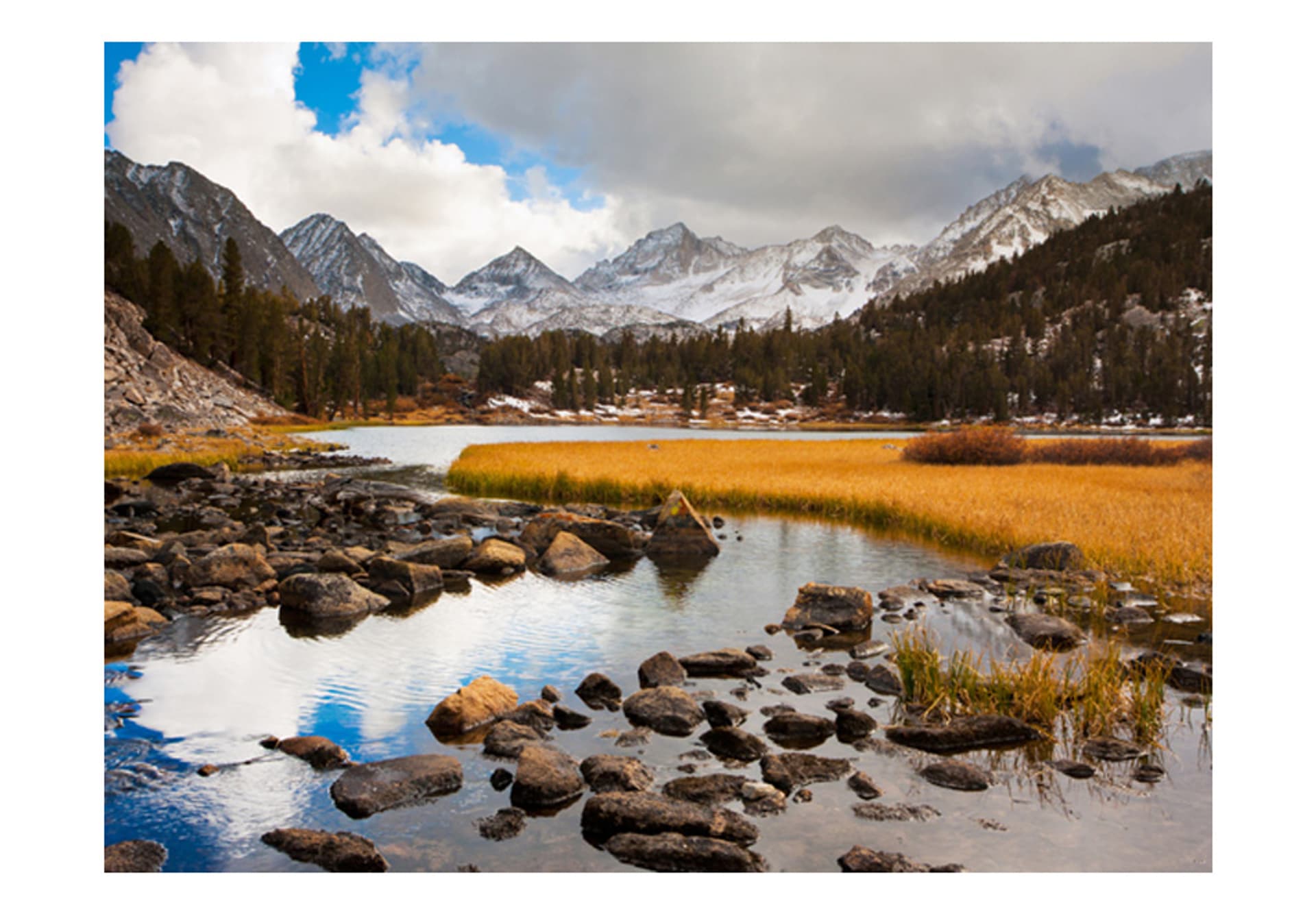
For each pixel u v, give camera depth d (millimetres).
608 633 12352
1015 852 6191
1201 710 9055
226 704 9227
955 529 21031
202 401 82625
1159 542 17906
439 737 8359
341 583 13625
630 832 6262
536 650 11453
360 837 6141
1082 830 6531
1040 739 8297
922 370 190250
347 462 48969
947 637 12055
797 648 11602
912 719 8867
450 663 10789
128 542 17062
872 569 17469
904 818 6652
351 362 138125
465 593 15070
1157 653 11133
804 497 27453
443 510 24703
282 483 35719
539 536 19344
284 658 10945
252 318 111125
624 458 44719
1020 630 12234
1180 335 196500
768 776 7316
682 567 17672
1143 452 42156
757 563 18109
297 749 7883
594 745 8117
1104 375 182250
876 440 77188
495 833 6363
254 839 6273
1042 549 16969
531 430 128500
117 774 7324
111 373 72625
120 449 50750
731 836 6266
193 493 31281
